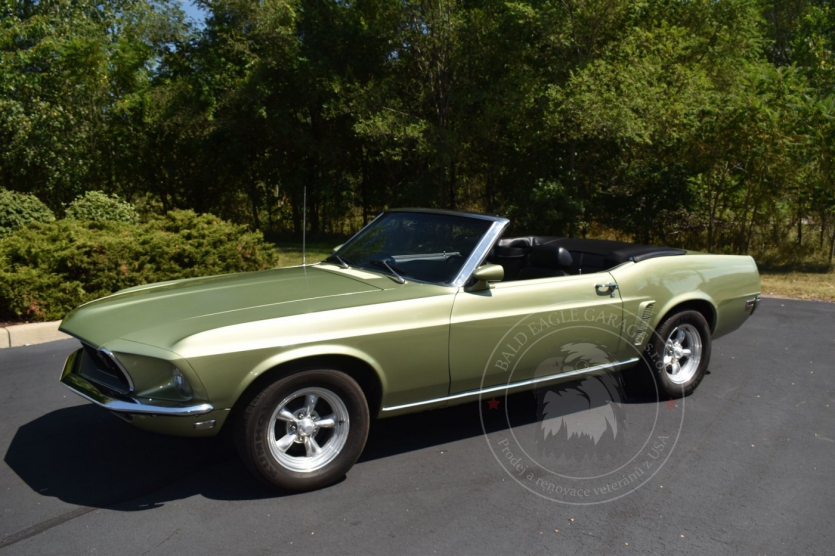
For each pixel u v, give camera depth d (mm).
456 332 4105
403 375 3973
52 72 14984
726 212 14922
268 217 22797
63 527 3305
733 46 16641
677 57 15297
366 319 3807
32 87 14352
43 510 3471
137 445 4316
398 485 3816
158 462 4066
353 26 17672
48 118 14641
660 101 13570
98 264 7637
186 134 19359
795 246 14195
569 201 14500
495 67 16734
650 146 14727
